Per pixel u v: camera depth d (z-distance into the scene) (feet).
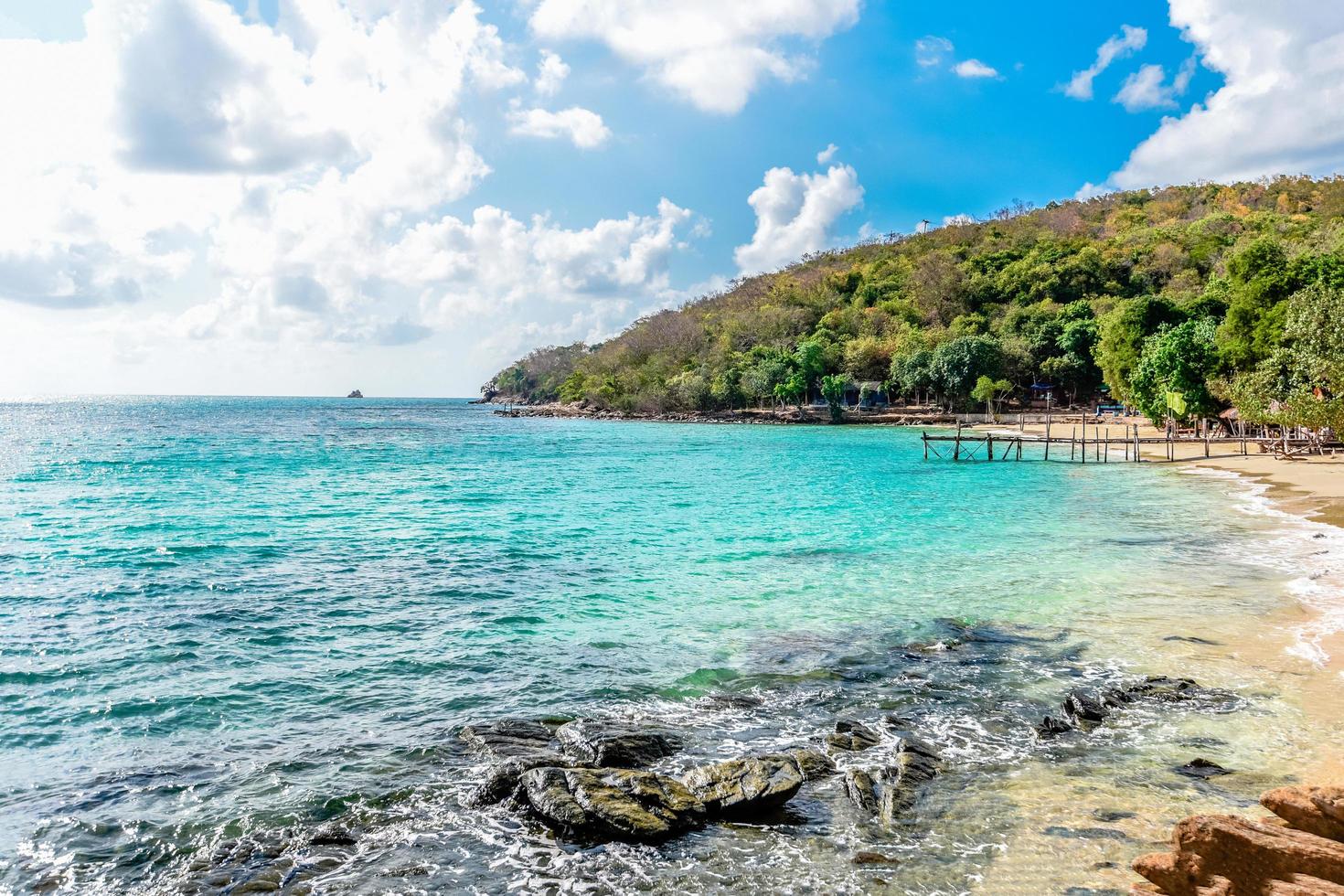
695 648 40.81
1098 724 29.78
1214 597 48.14
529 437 270.46
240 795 25.59
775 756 26.89
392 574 58.23
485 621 45.96
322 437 266.16
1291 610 44.32
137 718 31.94
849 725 30.07
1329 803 18.74
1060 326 305.53
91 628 44.29
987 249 447.01
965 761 27.04
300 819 24.07
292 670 37.58
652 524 82.23
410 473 142.10
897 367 321.52
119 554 65.57
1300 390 112.47
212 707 33.06
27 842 22.84
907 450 195.62
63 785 26.27
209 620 46.01
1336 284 138.92
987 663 37.70
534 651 40.37
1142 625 42.80
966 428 267.59
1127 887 19.11
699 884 20.36
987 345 295.07
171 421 403.34
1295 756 26.30
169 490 112.78
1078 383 299.17
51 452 187.93
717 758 27.94
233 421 396.98
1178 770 25.77
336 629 44.27
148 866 21.71
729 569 60.03
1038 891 19.24
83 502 99.40
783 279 548.31
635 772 25.41
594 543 71.15
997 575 56.70
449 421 432.25
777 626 44.70
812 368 342.23
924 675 36.24
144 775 26.99
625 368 467.52
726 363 400.26
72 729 30.89
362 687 35.45
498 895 20.11
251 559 63.93
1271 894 16.83
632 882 20.56
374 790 25.81
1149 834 21.70
